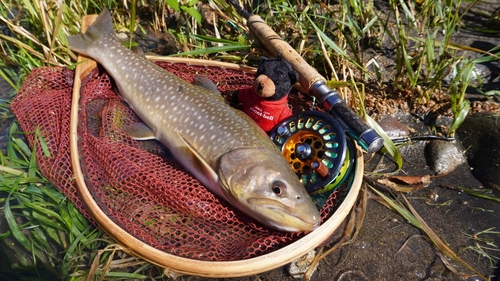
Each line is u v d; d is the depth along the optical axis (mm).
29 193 404
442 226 408
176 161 414
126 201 377
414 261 381
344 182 387
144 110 432
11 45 537
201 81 450
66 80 470
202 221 372
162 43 591
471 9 631
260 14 600
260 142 363
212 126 384
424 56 538
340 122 382
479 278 370
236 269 325
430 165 458
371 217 413
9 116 466
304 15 537
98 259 355
